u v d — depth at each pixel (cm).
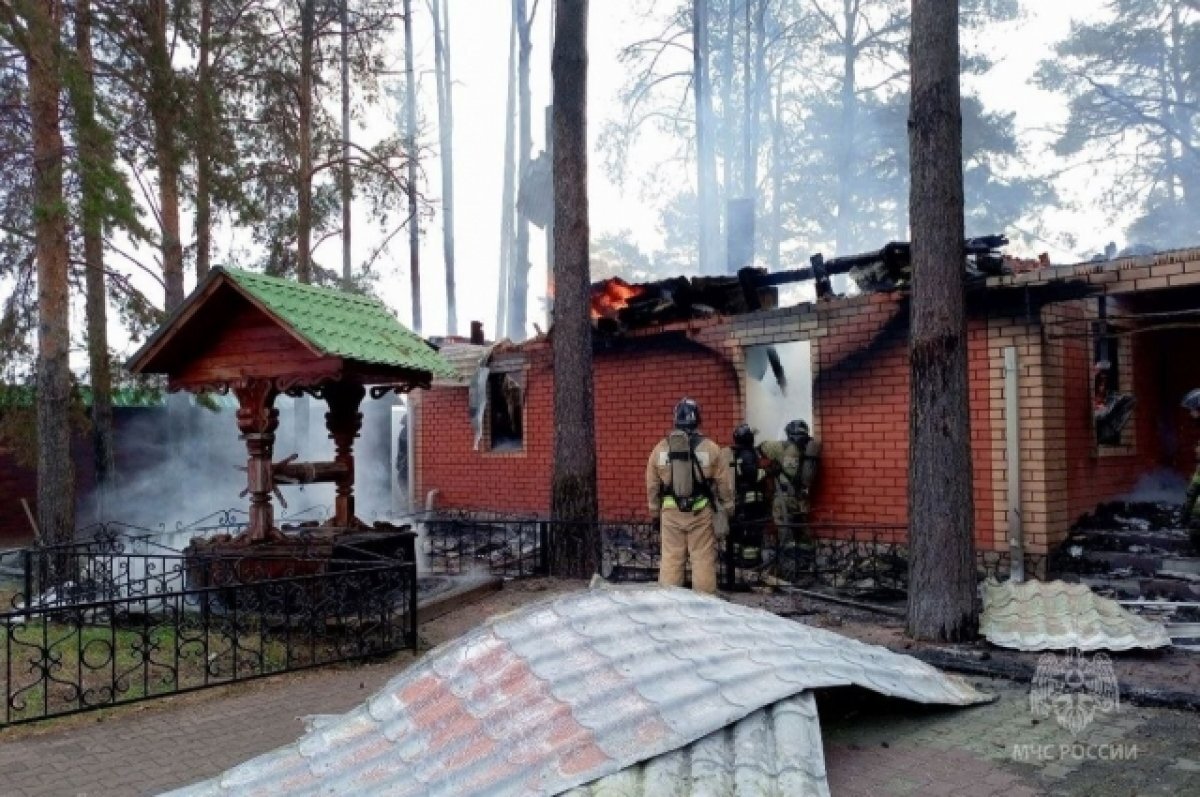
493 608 887
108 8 1205
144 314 1309
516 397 1448
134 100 1264
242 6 1544
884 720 510
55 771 459
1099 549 852
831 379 1024
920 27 701
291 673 645
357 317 865
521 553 1145
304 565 754
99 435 1321
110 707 557
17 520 1683
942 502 695
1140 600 763
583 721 400
